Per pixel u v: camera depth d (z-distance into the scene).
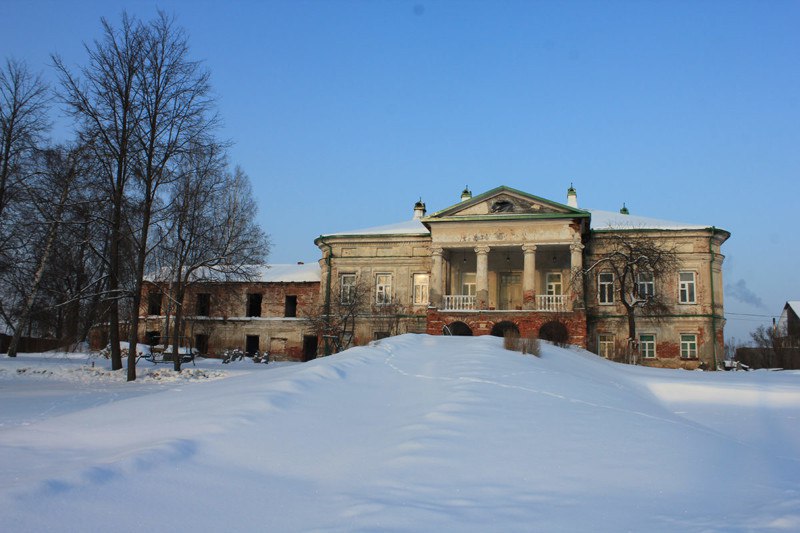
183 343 51.81
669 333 42.78
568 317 39.72
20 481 7.17
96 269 38.91
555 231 41.84
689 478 8.87
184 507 6.69
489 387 14.71
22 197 33.88
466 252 46.50
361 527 6.14
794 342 52.16
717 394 21.52
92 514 6.19
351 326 47.25
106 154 28.23
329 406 12.52
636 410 14.69
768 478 9.30
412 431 10.38
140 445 9.16
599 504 7.40
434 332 41.75
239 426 10.20
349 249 48.88
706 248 43.16
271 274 54.81
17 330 37.88
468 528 6.27
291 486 7.77
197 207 37.41
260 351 52.22
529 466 8.91
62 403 18.08
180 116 29.27
